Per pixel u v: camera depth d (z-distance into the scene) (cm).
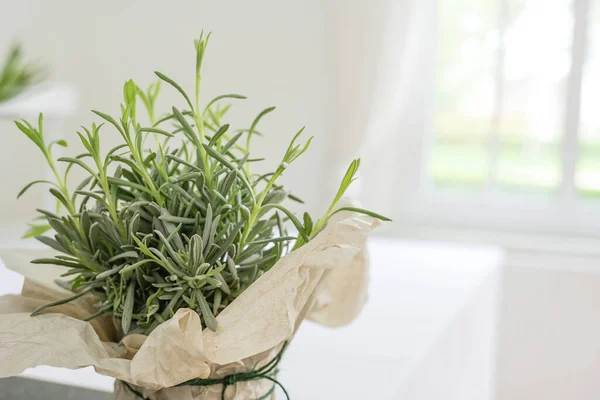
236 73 230
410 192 234
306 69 224
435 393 100
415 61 215
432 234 226
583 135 221
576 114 215
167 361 43
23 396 66
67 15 236
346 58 202
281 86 227
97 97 239
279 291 46
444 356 107
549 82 219
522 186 230
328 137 223
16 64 189
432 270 145
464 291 131
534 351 208
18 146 229
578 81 213
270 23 225
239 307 47
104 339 53
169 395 47
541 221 226
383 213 211
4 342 44
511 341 209
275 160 229
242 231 51
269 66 227
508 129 227
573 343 205
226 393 47
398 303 118
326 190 211
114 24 236
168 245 46
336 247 47
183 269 47
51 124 182
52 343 44
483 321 143
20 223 189
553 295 204
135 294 50
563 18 213
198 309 48
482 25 224
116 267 48
